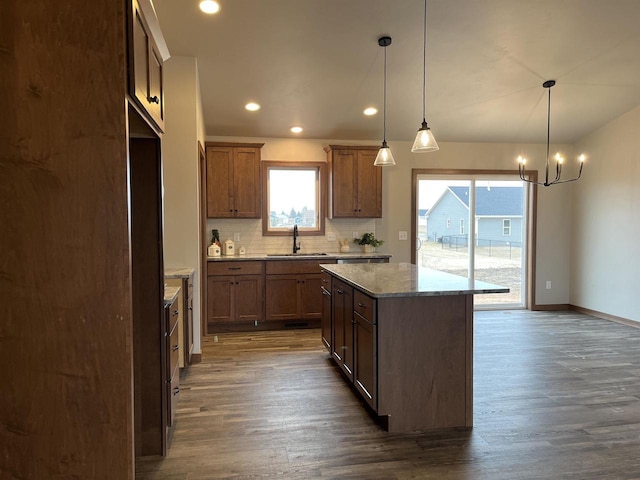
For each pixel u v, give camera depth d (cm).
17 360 151
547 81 458
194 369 389
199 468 230
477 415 295
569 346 457
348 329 332
